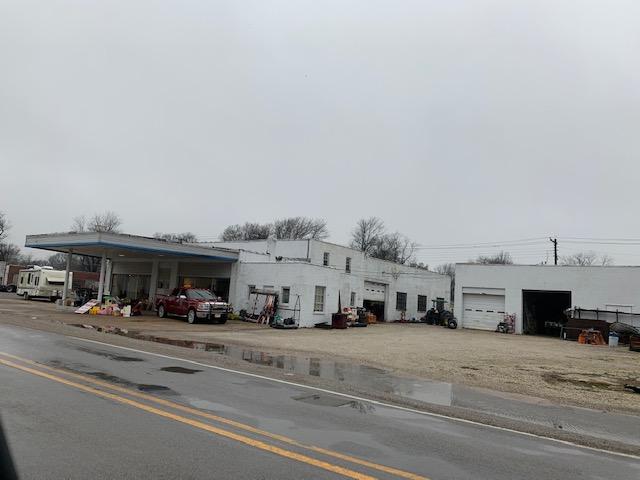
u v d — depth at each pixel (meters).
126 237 27.94
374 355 16.88
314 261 39.59
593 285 36.25
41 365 9.32
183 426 5.89
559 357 20.59
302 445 5.52
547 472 5.30
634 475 5.48
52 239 29.52
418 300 51.78
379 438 6.11
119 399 7.00
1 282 68.62
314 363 13.66
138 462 4.64
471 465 5.32
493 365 16.25
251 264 32.22
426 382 11.57
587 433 7.48
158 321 25.78
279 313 30.25
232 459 4.89
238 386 8.88
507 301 39.16
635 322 34.59
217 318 26.80
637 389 12.59
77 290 43.75
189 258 33.19
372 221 86.00
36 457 4.58
